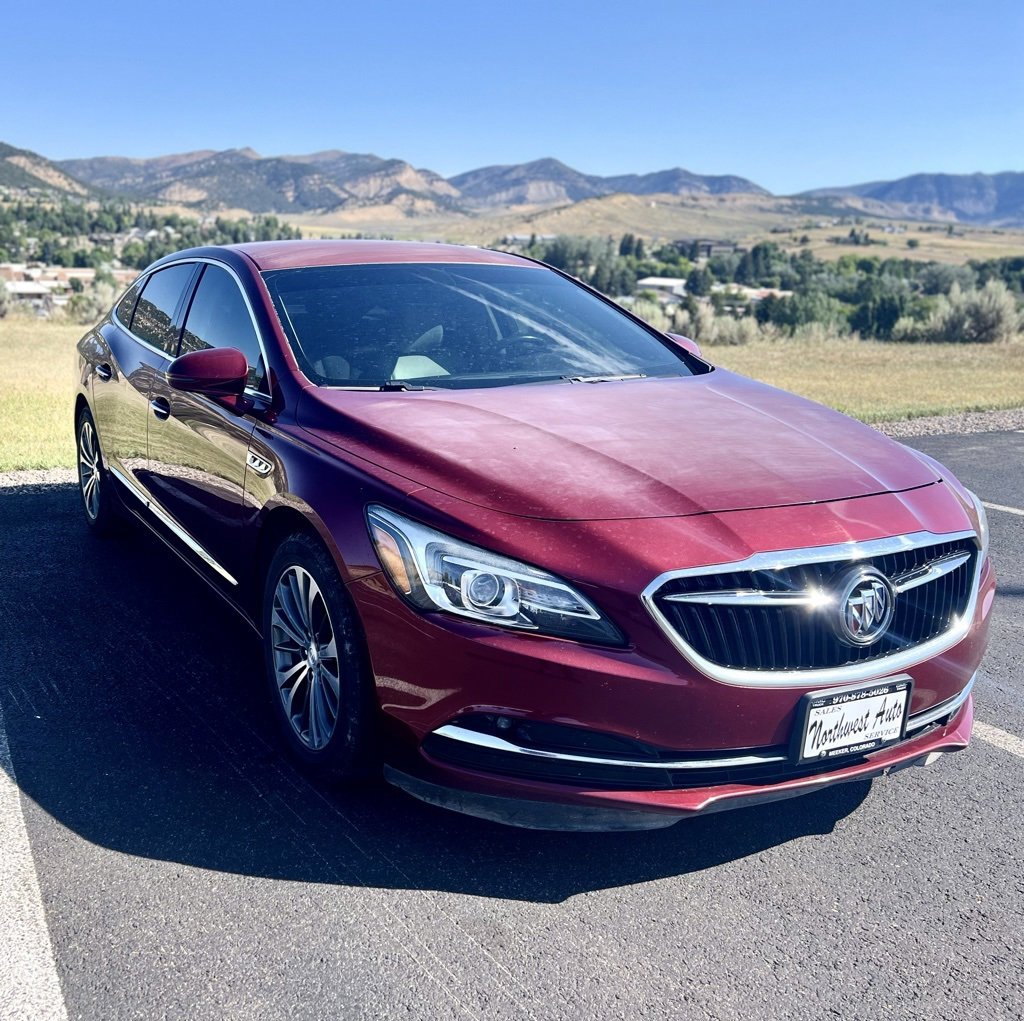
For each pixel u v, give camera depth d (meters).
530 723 2.61
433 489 2.80
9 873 2.68
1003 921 2.64
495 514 2.69
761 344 34.31
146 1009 2.21
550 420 3.22
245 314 3.91
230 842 2.86
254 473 3.42
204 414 3.86
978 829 3.10
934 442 10.32
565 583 2.56
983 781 3.41
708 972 2.40
